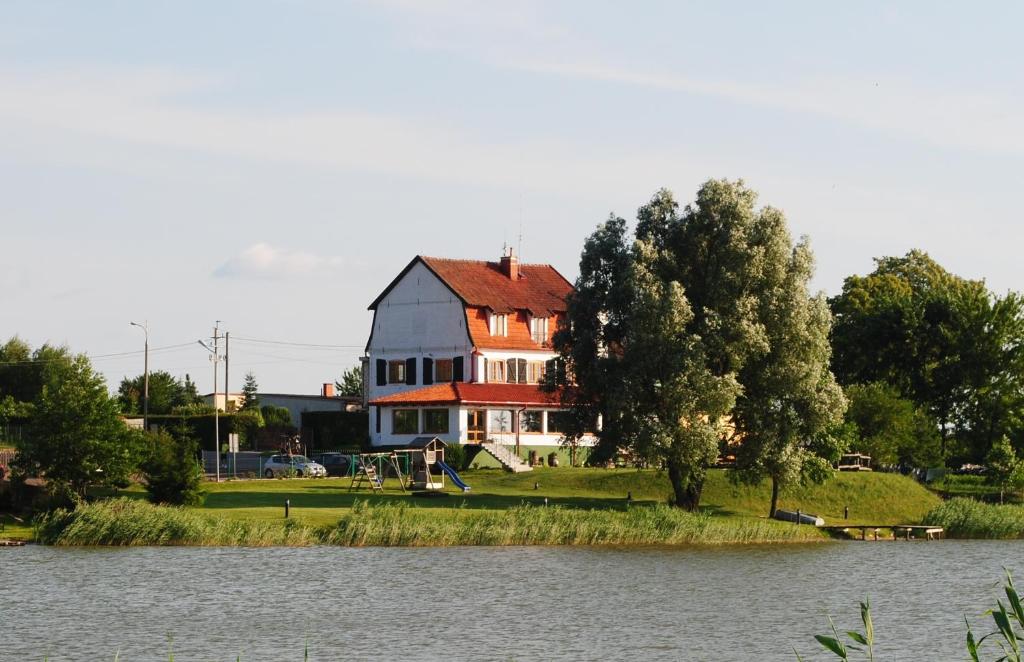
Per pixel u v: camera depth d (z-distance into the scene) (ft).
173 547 210.59
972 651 78.28
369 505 248.52
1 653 135.54
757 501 277.44
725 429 258.98
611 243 263.90
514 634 150.61
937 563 216.95
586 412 269.44
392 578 187.21
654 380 251.19
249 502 249.14
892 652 144.36
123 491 251.39
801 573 202.08
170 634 146.51
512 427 337.72
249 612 160.15
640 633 152.56
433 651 140.77
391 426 341.21
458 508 248.32
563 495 276.00
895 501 284.00
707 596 179.22
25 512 232.73
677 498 261.24
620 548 225.35
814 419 254.88
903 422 327.26
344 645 142.61
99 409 231.30
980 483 341.21
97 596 167.94
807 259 256.52
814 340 253.65
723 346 247.70
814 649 145.38
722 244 253.44
